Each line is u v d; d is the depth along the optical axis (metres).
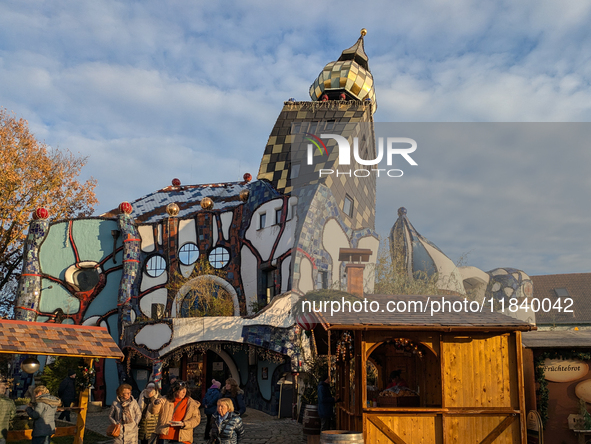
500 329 10.70
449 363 10.86
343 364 13.18
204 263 27.03
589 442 11.38
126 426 9.50
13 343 10.87
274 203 24.88
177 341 21.48
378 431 10.50
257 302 24.47
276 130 26.08
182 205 32.50
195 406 9.27
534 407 11.62
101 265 28.70
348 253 14.95
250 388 23.80
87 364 12.77
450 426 10.59
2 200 32.78
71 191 36.25
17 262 34.66
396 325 10.56
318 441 13.67
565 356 11.82
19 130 34.31
